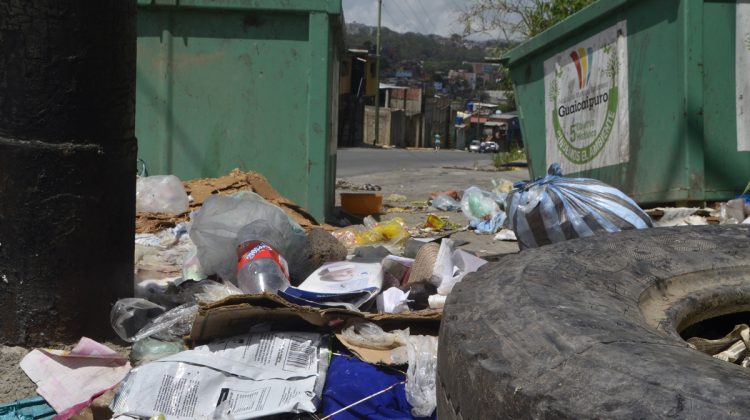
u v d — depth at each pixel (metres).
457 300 1.83
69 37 3.01
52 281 3.10
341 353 2.88
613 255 2.11
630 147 5.94
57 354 2.93
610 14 6.11
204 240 3.94
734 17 5.21
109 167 3.21
